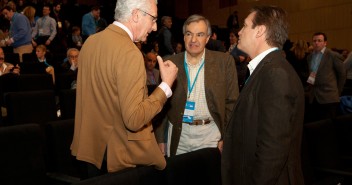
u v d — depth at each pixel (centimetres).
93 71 135
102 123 136
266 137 124
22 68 490
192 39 198
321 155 246
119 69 125
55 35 713
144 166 141
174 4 1348
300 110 132
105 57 130
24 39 592
